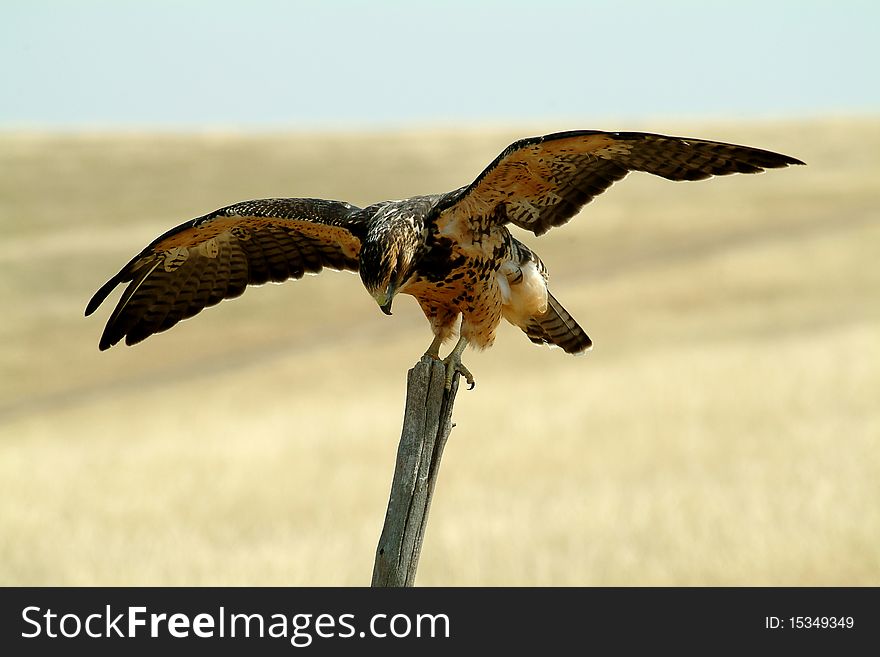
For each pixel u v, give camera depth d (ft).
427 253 53.06
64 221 431.84
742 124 598.75
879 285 304.09
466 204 52.75
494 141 549.13
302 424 199.31
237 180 485.97
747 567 94.43
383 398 224.74
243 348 304.09
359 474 156.97
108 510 142.10
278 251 57.77
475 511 124.16
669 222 419.33
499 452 156.76
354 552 116.37
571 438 161.89
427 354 56.75
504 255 54.54
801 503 111.04
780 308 286.87
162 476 163.32
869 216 401.90
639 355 240.32
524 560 102.68
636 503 120.26
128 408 243.81
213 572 108.47
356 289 358.02
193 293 58.54
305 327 321.11
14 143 531.09
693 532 105.60
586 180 52.60
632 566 97.71
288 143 542.98
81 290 357.82
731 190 465.06
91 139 542.57
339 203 55.72
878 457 130.00
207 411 229.25
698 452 144.05
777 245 362.74
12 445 209.77
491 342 56.70
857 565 92.94
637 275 340.80
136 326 58.70
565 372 228.43
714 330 266.16
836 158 519.60
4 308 343.26
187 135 555.69
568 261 376.27
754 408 170.09
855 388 176.96
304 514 135.44
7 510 144.25
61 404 261.24
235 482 155.43
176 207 450.30
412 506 43.52
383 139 554.05
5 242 405.59
